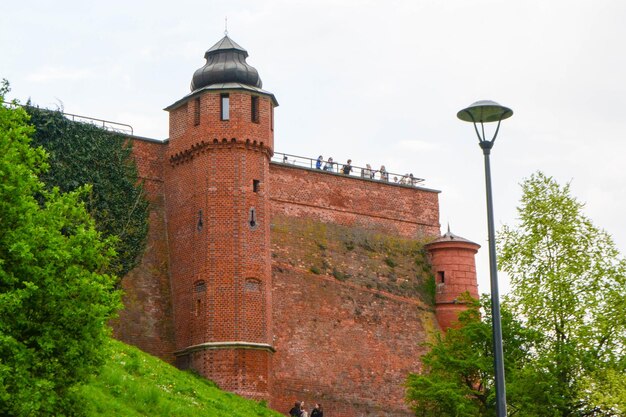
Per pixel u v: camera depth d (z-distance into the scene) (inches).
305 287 2657.5
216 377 2308.1
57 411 1112.2
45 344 1066.1
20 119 1198.3
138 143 2598.4
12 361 1036.5
